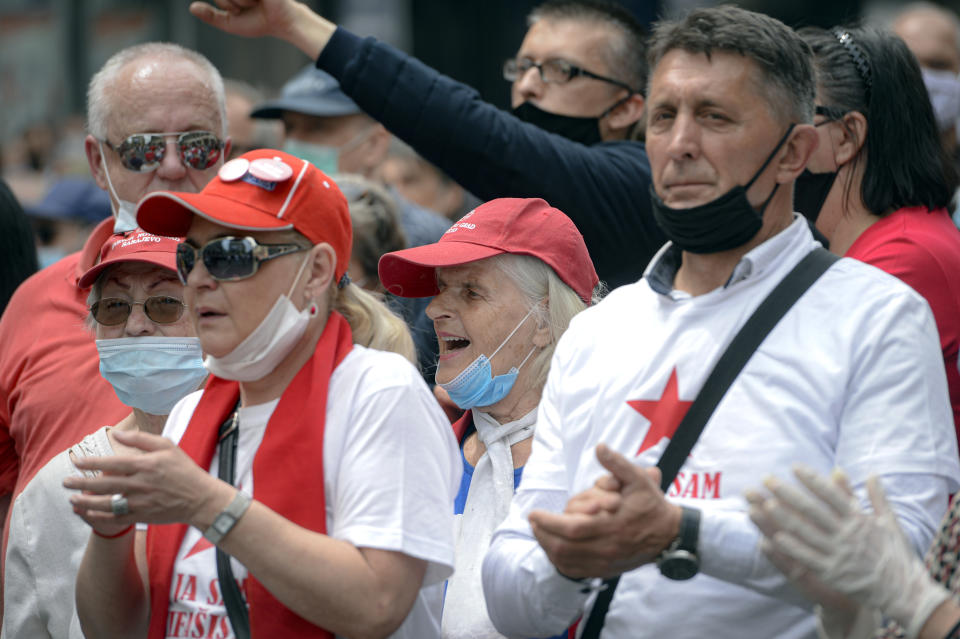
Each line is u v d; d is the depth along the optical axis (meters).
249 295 5.59
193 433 5.93
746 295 5.46
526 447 6.89
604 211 8.78
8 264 9.84
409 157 16.30
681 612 5.25
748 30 5.45
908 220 7.48
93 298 7.33
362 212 9.94
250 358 5.64
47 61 30.70
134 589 5.90
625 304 5.85
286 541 5.22
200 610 5.64
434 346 9.33
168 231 5.89
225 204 5.59
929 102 7.75
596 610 5.50
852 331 5.26
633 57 9.99
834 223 7.79
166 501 5.16
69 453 7.10
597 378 5.71
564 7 10.06
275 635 5.43
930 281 7.20
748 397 5.27
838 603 4.77
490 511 6.70
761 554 4.97
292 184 5.70
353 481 5.45
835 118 7.59
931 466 5.11
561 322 7.05
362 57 8.56
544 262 7.09
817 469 5.14
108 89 8.16
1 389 8.34
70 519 7.02
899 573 4.52
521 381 7.05
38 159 24.80
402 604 5.36
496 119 8.57
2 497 8.65
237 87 14.59
